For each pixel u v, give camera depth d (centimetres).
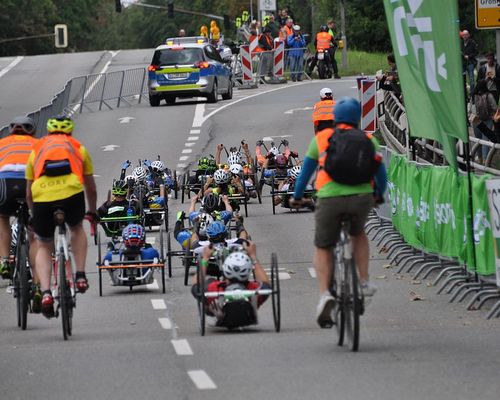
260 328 2944
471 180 3244
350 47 16750
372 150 2377
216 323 2866
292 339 2683
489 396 2003
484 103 5491
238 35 16262
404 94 3497
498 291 3122
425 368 2261
